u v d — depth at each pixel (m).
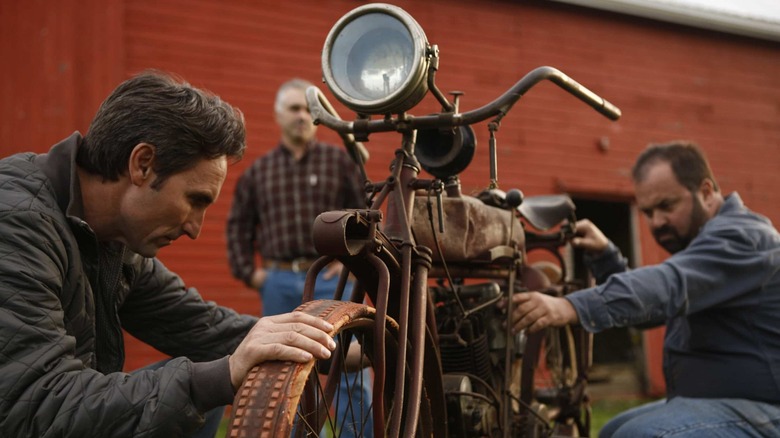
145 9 7.89
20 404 1.44
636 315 2.32
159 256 7.65
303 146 4.32
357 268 1.73
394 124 1.86
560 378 2.91
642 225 10.35
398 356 1.63
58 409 1.44
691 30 10.95
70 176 1.73
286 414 1.29
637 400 9.43
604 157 10.23
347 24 1.80
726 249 2.49
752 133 11.22
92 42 7.46
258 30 8.44
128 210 1.74
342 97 1.76
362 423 1.70
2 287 1.52
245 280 4.49
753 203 11.12
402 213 1.78
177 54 8.01
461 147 2.02
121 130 1.69
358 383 3.26
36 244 1.60
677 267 2.44
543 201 2.74
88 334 1.80
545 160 9.85
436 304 2.19
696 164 2.81
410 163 1.86
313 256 4.27
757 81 11.36
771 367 2.52
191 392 1.43
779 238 2.62
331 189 4.30
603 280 2.96
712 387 2.60
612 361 11.97
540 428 2.50
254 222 4.54
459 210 2.03
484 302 2.19
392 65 1.76
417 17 9.22
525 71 9.80
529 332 2.35
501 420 2.16
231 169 8.09
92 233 1.73
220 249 7.93
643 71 10.57
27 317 1.52
